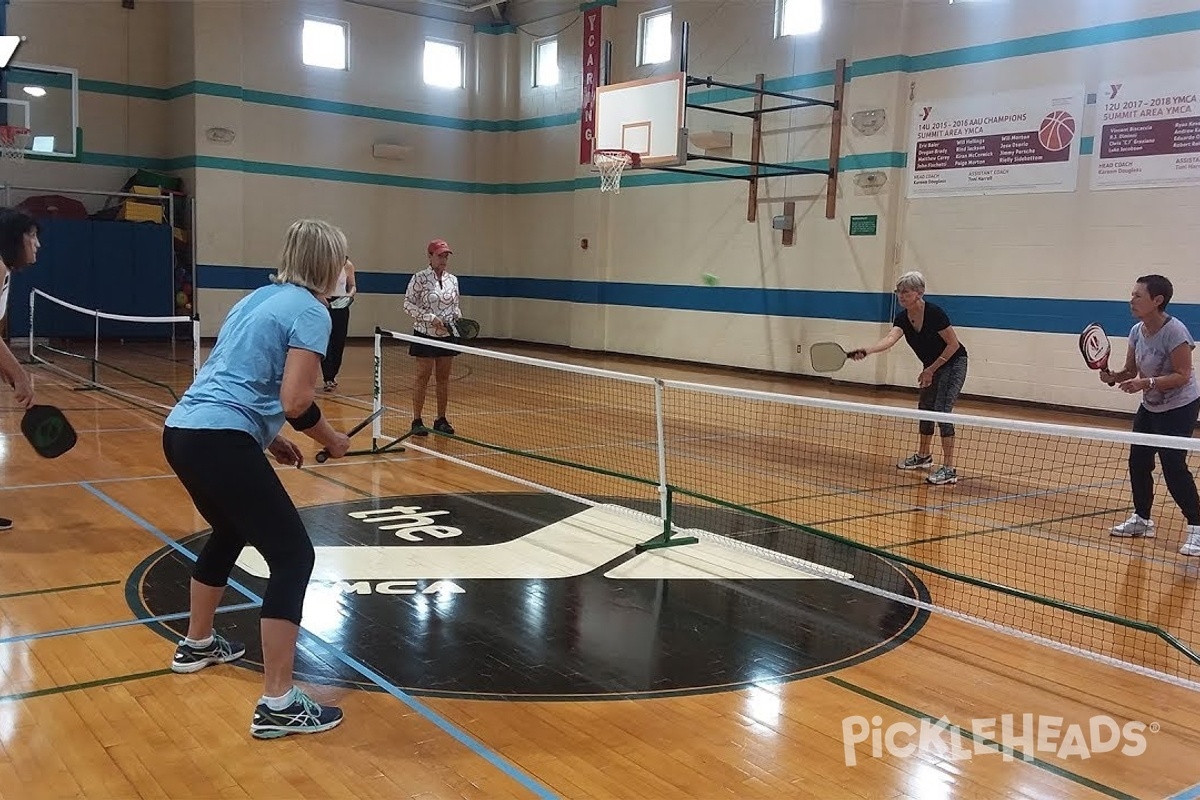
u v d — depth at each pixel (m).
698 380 14.32
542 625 4.21
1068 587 5.00
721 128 15.79
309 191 18.30
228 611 4.23
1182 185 10.75
